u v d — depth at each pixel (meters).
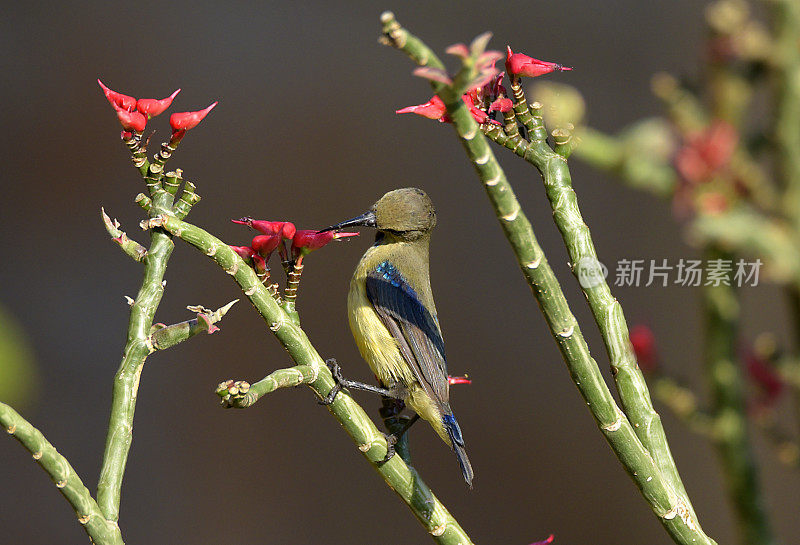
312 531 12.64
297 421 13.12
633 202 13.55
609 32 13.87
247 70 13.65
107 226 3.65
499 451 13.14
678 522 3.34
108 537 3.33
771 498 11.94
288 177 13.35
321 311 13.02
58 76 13.01
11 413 3.18
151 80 13.24
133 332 3.60
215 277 13.11
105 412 12.51
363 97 13.88
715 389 2.88
